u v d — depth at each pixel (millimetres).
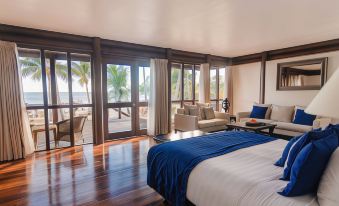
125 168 3119
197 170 1732
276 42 4773
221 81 6824
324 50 4688
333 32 3992
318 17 3191
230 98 6773
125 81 4957
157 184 2137
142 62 5172
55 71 4070
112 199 2268
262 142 2412
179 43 4855
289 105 5355
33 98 3879
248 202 1322
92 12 2971
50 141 4316
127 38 4402
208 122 4852
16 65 3508
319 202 1230
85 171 3002
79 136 4590
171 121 5621
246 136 2697
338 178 1184
